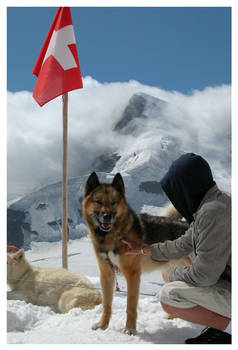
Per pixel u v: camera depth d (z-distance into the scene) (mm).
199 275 2193
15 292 3719
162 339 2520
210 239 2154
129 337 2523
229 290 2264
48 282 3709
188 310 2377
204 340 2334
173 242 2572
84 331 2686
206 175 2365
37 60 4512
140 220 3023
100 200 2754
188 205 2451
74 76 4227
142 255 2799
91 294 3498
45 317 3180
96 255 2887
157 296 2594
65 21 4242
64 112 4355
